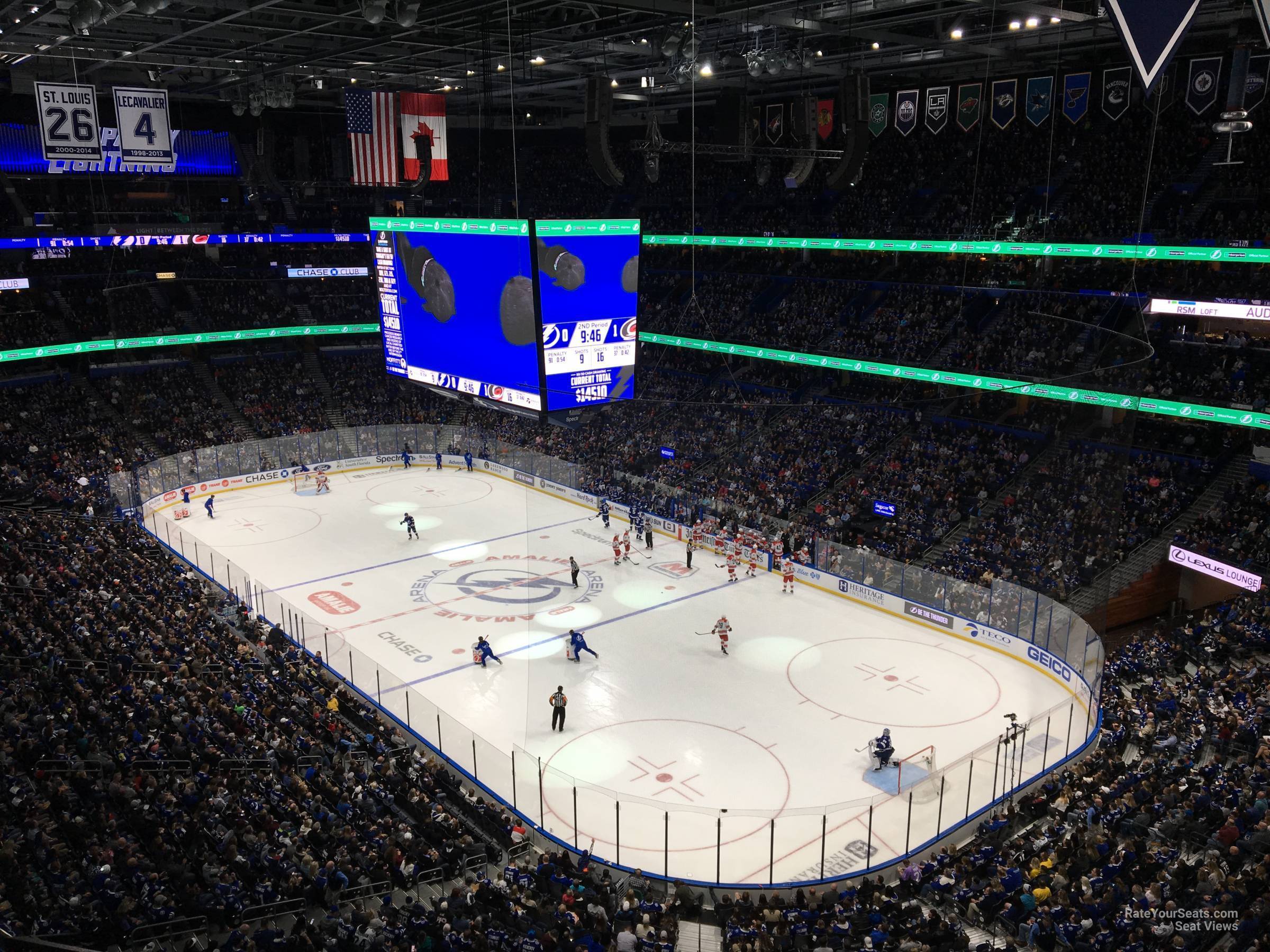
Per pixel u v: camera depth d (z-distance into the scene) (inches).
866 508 1593.3
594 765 921.5
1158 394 1438.2
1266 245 1348.4
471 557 1578.5
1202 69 1354.6
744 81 1849.2
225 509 1866.4
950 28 1416.1
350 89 1284.4
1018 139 1882.4
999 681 1108.5
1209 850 616.4
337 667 1142.3
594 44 1539.1
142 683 892.6
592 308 743.1
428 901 655.1
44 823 631.2
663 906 670.5
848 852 780.0
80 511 1610.5
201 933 565.3
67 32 1332.4
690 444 1899.6
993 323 1806.1
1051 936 572.4
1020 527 1282.0
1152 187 1640.0
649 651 1200.2
